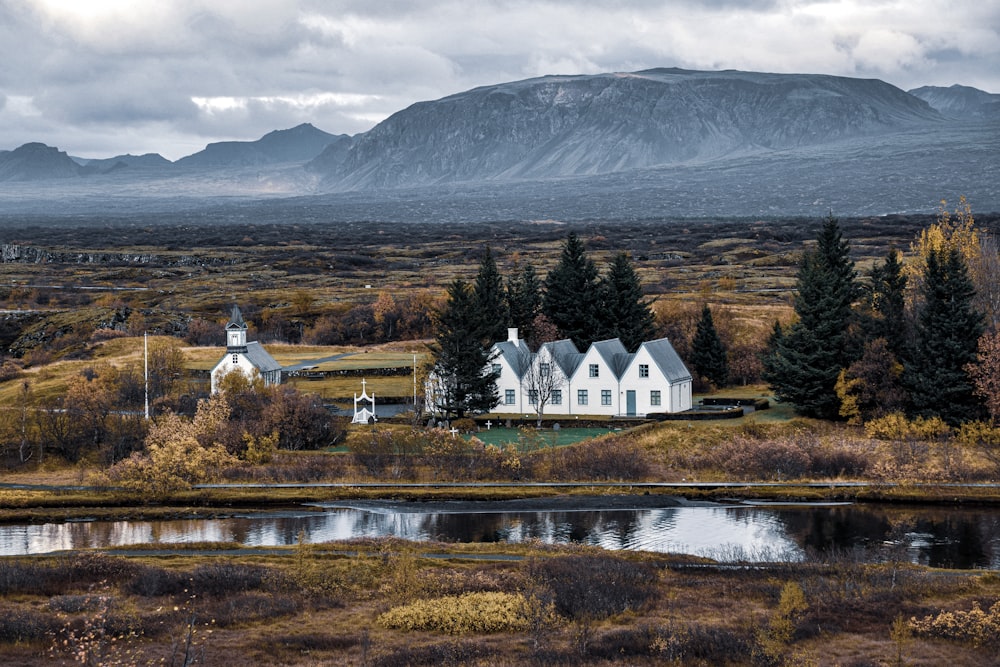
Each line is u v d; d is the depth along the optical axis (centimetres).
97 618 8938
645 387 18800
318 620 9375
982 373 16875
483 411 19350
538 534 12825
